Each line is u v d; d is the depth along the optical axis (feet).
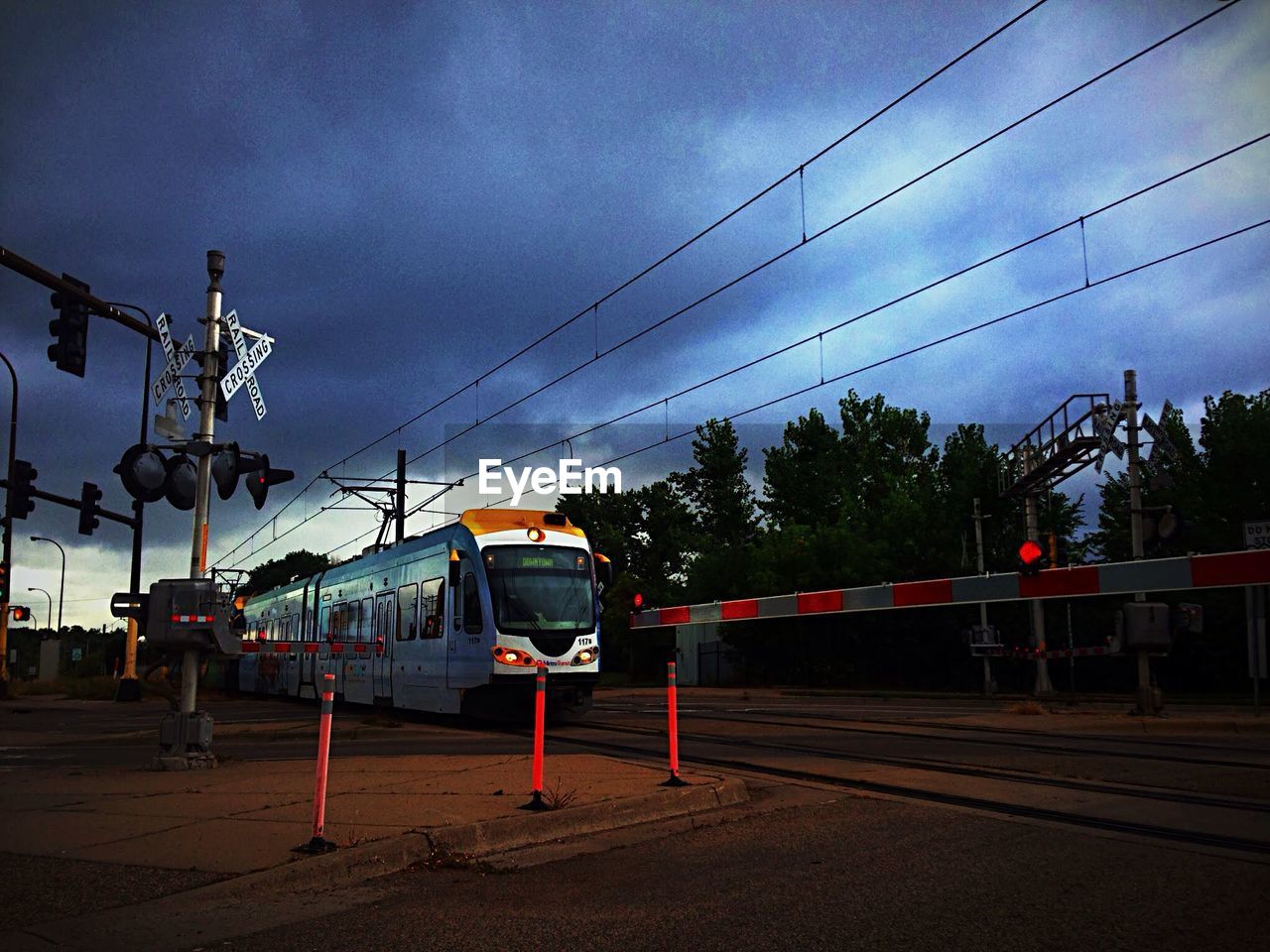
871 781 30.30
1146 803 26.18
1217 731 49.24
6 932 14.94
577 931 15.25
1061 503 134.21
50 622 231.71
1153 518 58.59
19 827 22.03
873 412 189.57
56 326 48.57
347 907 16.62
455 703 55.11
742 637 140.15
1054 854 20.10
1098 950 14.08
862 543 135.95
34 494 83.46
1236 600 104.99
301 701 93.15
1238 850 20.51
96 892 16.93
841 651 132.57
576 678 54.39
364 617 72.33
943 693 100.73
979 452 157.48
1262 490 113.50
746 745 42.09
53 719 72.18
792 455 186.39
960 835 22.03
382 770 31.12
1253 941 14.44
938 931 14.98
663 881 18.31
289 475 38.04
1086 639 116.06
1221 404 120.26
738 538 199.52
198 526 35.96
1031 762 35.19
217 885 17.16
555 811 23.03
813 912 16.07
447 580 57.26
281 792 26.48
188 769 32.81
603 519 209.05
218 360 37.27
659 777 28.68
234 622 35.70
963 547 129.90
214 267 37.52
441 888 17.95
